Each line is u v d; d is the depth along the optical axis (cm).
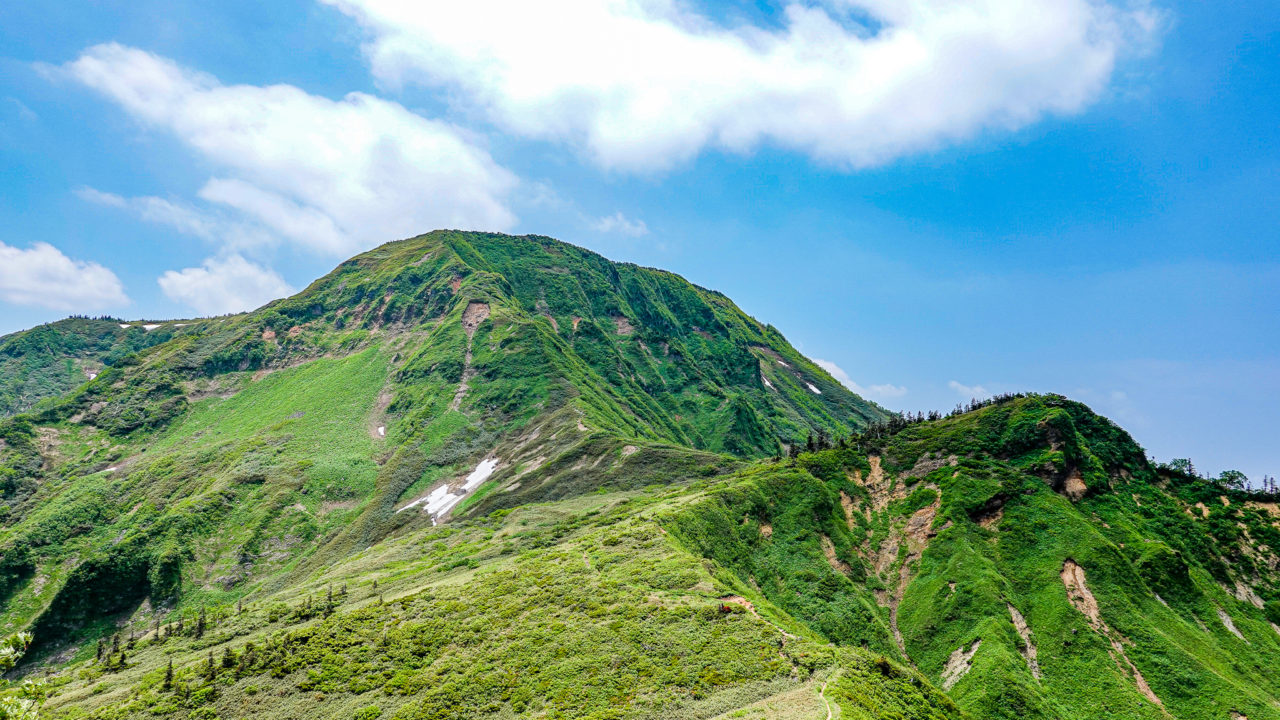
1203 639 9912
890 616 11069
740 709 5762
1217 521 12412
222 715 7250
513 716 6294
